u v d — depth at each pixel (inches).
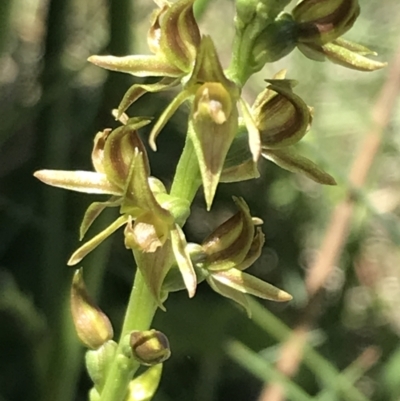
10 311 3.8
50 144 3.6
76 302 1.9
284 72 1.9
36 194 4.2
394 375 3.8
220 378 4.4
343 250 4.4
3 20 3.5
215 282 1.8
